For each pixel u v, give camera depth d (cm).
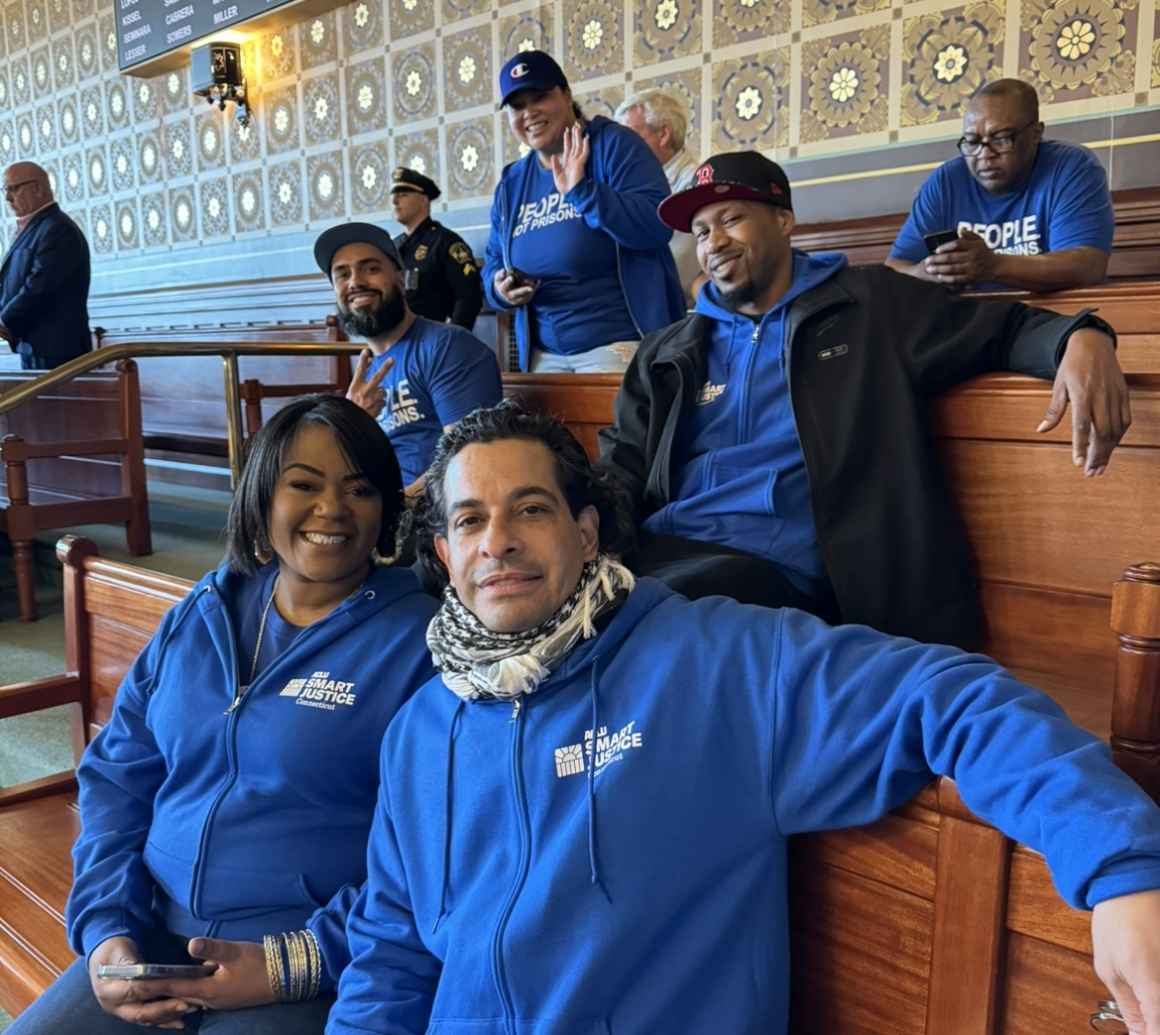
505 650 130
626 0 511
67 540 241
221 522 547
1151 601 104
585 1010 111
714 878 115
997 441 192
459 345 299
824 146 450
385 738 144
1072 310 233
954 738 98
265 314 718
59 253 523
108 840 164
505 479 131
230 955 141
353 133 650
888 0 425
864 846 113
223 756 158
